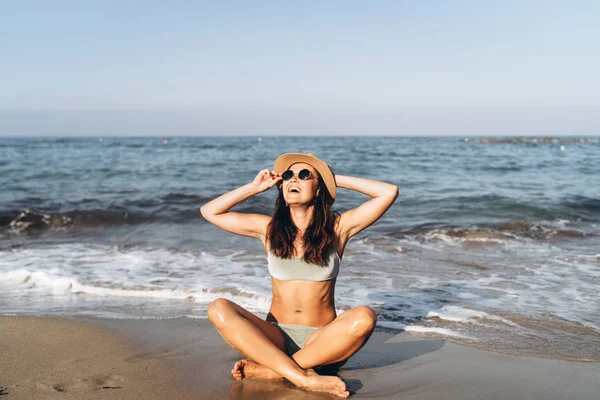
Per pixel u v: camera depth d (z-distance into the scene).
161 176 20.19
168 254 8.11
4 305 5.41
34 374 3.58
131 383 3.44
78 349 4.09
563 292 5.93
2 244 9.14
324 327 3.41
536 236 9.42
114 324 4.72
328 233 3.52
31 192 15.02
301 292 3.54
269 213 12.40
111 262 7.51
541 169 22.88
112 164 26.81
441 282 6.38
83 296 5.77
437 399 3.23
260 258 7.79
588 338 4.44
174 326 4.68
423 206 12.56
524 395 3.30
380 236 9.40
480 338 4.45
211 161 29.50
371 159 30.34
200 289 5.88
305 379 3.25
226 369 3.69
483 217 11.18
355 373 3.69
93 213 11.68
